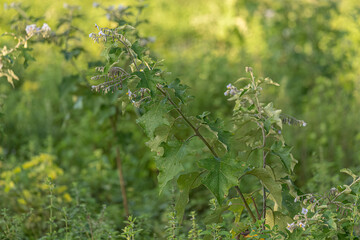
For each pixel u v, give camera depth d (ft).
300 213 11.51
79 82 18.01
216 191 10.73
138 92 11.14
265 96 19.71
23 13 17.19
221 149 11.75
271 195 12.44
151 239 15.66
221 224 11.91
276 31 28.58
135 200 20.15
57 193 18.42
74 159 22.85
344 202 12.75
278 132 11.87
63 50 17.13
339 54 26.43
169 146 11.16
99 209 18.72
